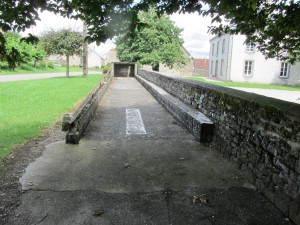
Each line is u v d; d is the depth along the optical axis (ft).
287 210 9.53
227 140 15.17
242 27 16.28
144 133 19.95
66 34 70.90
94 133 19.60
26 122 21.27
